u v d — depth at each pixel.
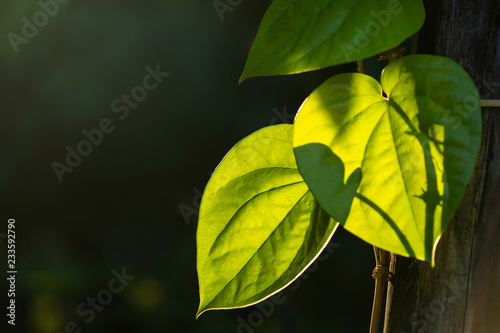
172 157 4.75
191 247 4.71
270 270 1.35
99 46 4.53
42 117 4.63
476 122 1.25
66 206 4.76
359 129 1.28
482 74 1.32
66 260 4.62
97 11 4.51
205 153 4.73
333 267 4.61
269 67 1.27
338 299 4.55
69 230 4.74
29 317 4.40
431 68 1.27
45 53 4.52
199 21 4.56
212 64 4.61
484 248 1.33
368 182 1.26
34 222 4.71
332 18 1.28
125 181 4.80
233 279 1.35
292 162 1.35
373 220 1.25
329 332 4.41
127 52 4.53
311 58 1.27
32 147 4.68
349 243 4.63
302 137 1.28
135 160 4.74
